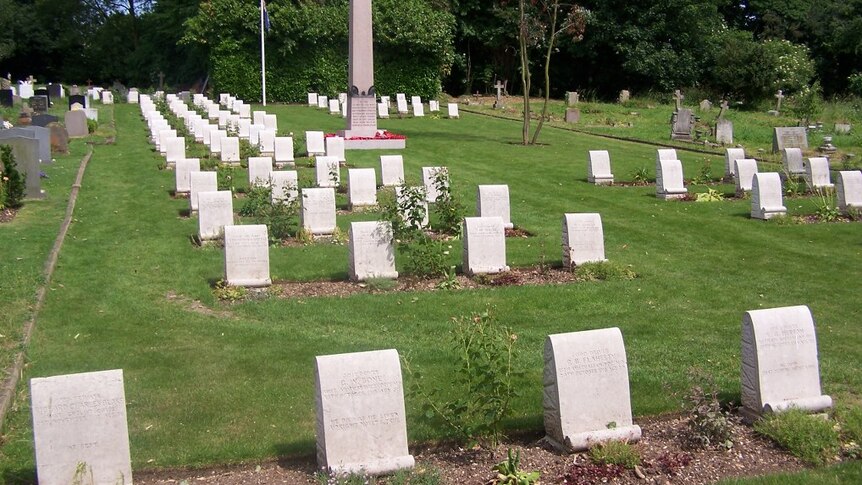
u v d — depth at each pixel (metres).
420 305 12.34
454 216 17.19
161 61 65.81
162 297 12.52
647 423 8.26
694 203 21.03
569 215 14.50
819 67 61.81
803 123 40.88
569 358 7.49
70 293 12.56
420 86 55.66
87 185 22.36
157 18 64.44
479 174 25.12
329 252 15.49
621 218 19.12
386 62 55.03
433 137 34.62
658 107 52.44
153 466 7.22
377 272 13.66
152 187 22.22
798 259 15.54
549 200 21.22
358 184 19.84
